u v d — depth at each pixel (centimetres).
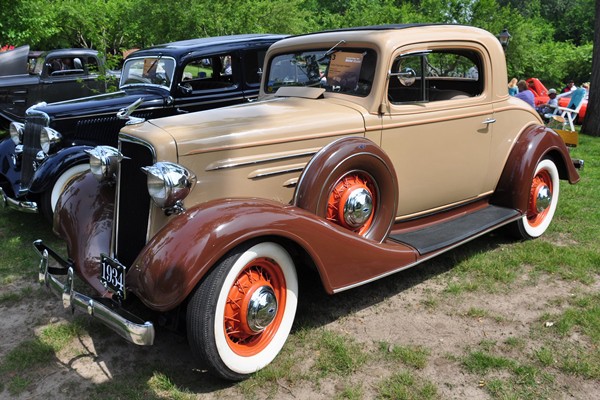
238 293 273
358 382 282
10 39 1246
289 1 1375
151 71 626
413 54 369
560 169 495
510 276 403
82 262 325
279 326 299
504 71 439
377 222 352
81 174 382
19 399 271
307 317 347
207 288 257
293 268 299
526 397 267
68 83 930
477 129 420
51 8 1841
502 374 287
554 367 292
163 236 265
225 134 309
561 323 332
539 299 371
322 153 321
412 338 323
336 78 384
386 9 1584
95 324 344
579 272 407
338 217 329
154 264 257
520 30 1595
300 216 287
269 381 283
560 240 480
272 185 329
